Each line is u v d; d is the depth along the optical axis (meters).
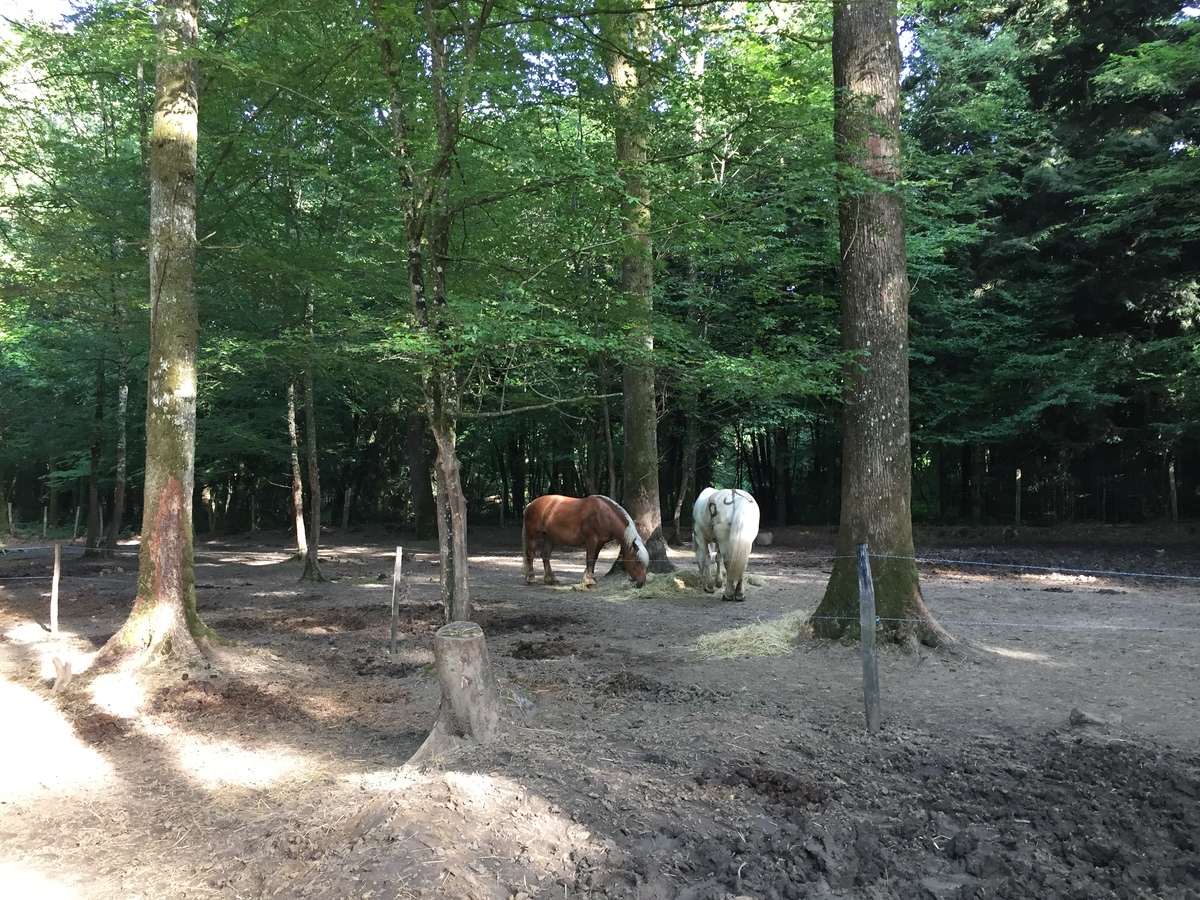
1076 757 4.93
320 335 12.70
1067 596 12.27
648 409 15.44
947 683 6.95
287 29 9.17
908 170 9.27
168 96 8.50
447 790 4.01
